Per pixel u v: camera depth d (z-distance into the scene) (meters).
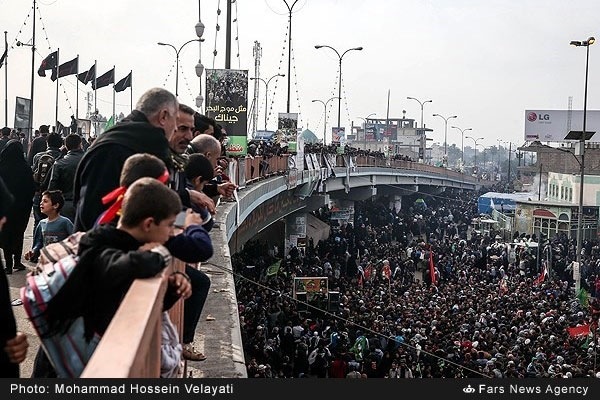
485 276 41.00
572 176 68.19
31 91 37.16
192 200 5.86
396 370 18.38
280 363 16.77
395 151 134.62
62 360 3.81
